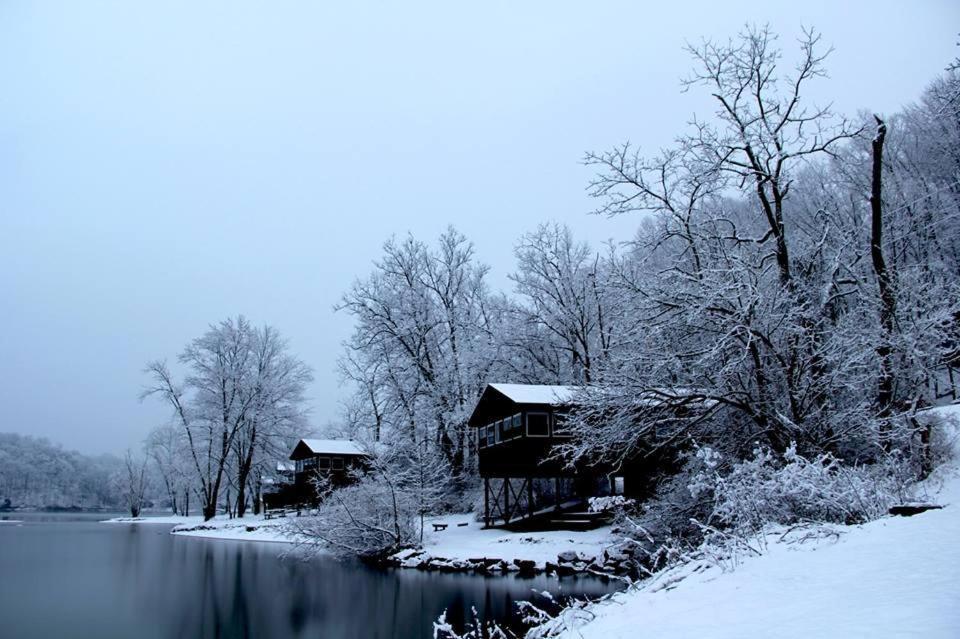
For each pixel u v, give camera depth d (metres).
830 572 7.60
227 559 30.39
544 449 28.69
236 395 56.88
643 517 20.28
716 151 21.41
